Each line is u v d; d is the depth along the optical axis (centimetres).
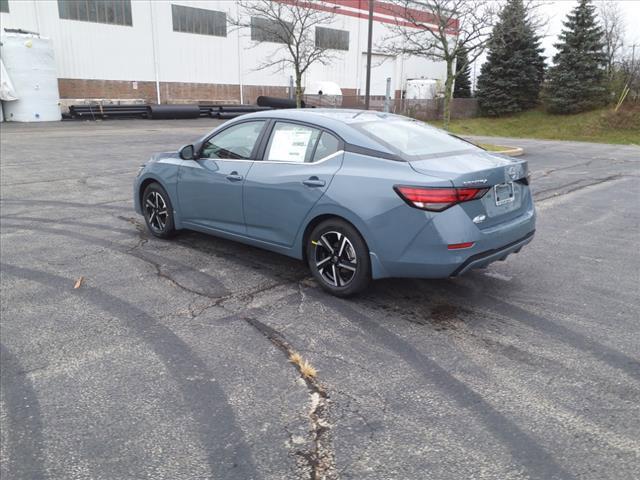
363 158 402
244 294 438
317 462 238
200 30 3391
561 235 657
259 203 463
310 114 458
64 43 2873
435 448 248
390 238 378
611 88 3375
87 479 226
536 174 1238
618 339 363
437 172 369
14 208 753
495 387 302
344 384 303
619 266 530
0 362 323
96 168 1141
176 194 552
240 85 3666
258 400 286
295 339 359
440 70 4984
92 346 344
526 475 230
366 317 396
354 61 4269
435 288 457
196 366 321
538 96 3688
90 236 609
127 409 277
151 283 460
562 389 300
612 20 4156
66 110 2928
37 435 255
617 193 973
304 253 451
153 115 3006
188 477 228
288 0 3083
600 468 235
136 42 3131
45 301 417
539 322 390
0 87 2508
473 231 369
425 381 307
